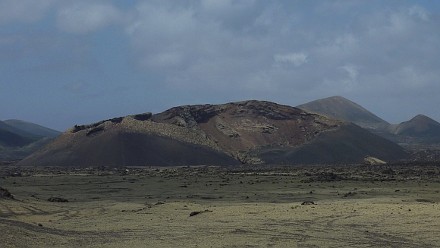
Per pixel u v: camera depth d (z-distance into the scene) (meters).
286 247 31.58
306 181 110.25
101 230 41.38
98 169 195.00
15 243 31.08
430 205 52.34
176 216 51.03
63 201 73.81
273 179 120.06
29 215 55.25
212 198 77.81
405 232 36.66
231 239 34.78
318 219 44.75
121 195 87.88
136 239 35.44
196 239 35.00
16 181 124.62
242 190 92.81
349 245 32.25
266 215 48.59
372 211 48.22
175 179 129.12
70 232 39.44
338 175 128.38
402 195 75.31
